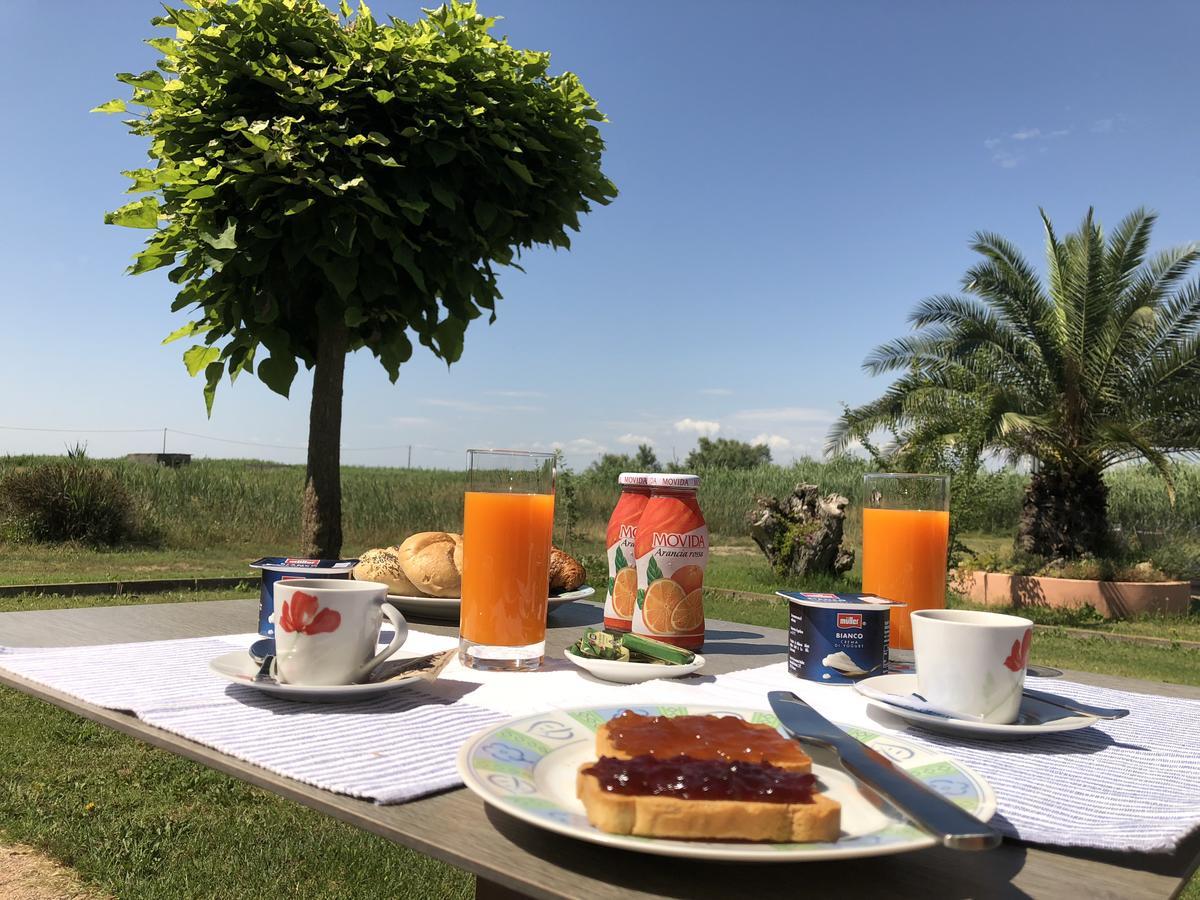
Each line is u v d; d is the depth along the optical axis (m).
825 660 1.24
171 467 16.42
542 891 0.57
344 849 2.87
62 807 3.11
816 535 11.08
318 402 2.49
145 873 2.65
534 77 2.64
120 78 2.23
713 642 1.69
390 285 2.42
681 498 1.42
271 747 0.85
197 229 2.23
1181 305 10.34
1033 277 10.86
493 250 2.60
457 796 0.75
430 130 2.29
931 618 1.08
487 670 1.27
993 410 10.43
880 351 11.25
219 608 1.94
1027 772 0.87
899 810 0.63
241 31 2.26
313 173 2.19
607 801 0.60
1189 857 0.68
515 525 1.27
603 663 1.18
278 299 2.45
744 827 0.60
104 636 1.51
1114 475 19.41
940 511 1.38
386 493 15.55
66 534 11.59
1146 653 7.50
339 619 1.05
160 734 0.91
